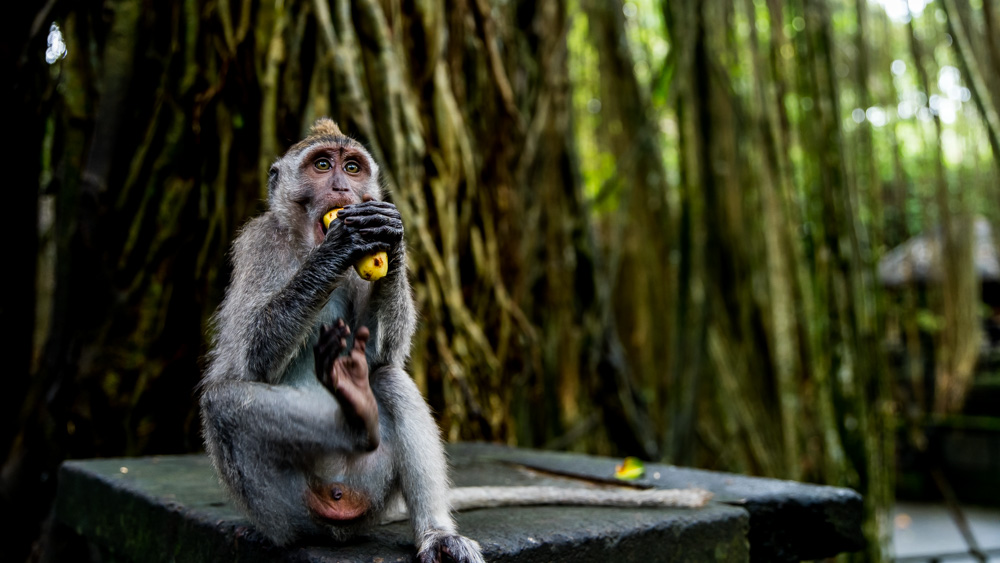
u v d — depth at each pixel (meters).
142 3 2.00
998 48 2.28
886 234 4.83
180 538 1.49
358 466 1.35
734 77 2.81
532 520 1.47
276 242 1.42
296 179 1.44
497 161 2.30
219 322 1.44
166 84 1.99
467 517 1.49
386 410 1.38
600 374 3.00
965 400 5.56
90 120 2.04
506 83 2.26
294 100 1.96
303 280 1.32
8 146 2.08
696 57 2.74
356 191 1.44
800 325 2.65
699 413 3.10
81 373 1.99
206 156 2.01
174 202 2.00
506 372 2.23
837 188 2.47
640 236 3.32
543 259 2.86
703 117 2.76
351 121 1.93
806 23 2.49
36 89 2.08
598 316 2.98
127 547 1.61
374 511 1.37
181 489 1.62
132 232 1.99
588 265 2.93
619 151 3.12
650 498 1.56
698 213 2.79
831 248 2.48
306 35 1.97
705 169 2.78
